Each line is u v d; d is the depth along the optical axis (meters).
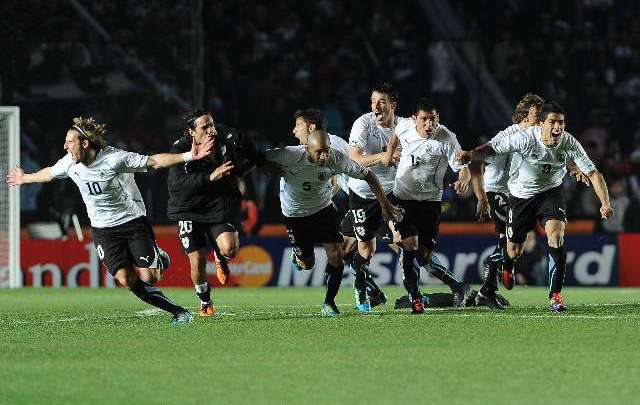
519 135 33.94
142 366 22.92
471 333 27.88
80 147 29.83
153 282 33.09
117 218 30.84
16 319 35.06
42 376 21.81
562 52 76.31
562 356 23.75
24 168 59.34
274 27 76.19
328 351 24.80
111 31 61.09
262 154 32.28
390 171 35.84
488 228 61.31
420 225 34.31
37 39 60.09
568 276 57.56
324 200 33.16
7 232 55.28
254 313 35.81
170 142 61.34
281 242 57.88
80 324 32.28
